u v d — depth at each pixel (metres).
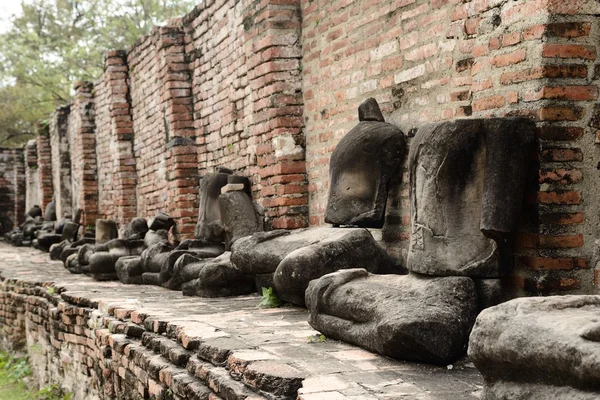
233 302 6.26
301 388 3.30
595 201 4.23
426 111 5.77
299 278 5.31
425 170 4.48
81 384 6.95
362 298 4.24
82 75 25.55
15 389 8.47
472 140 4.31
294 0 7.52
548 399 2.62
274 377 3.46
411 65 5.92
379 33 6.30
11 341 9.94
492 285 4.30
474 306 4.12
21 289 9.43
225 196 8.05
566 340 2.55
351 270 4.66
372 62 6.40
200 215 8.80
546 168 4.19
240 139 9.00
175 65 10.48
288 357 3.90
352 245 5.42
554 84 4.19
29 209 23.34
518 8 4.32
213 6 9.62
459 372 3.61
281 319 5.21
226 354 4.10
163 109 10.95
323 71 7.17
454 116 5.38
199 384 4.08
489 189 4.18
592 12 4.18
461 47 5.23
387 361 3.83
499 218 4.14
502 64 4.43
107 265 8.88
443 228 4.37
